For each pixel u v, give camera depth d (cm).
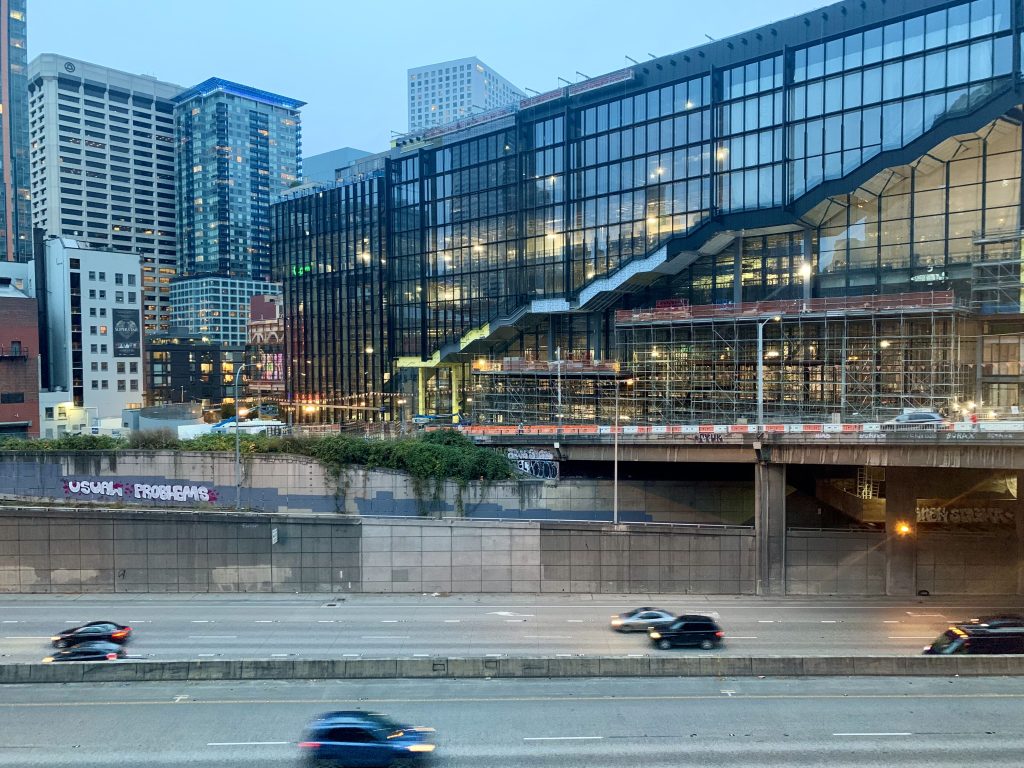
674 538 4388
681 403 7469
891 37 6431
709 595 4356
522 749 2261
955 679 2855
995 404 6319
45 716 2500
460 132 10212
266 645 3256
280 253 13388
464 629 3525
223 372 16150
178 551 4281
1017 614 3894
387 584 4325
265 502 5691
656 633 3297
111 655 3072
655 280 8450
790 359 6969
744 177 7338
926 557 4422
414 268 10944
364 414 11944
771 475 4538
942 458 4134
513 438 6078
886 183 6750
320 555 4325
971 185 6359
